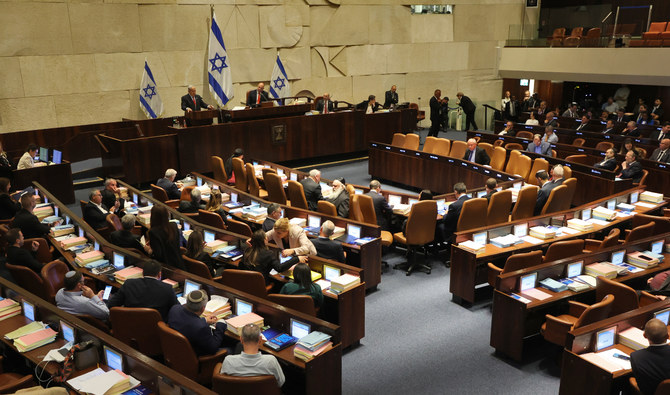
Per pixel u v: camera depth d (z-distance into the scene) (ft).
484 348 19.71
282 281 19.79
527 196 29.37
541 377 17.88
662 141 38.37
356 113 48.73
